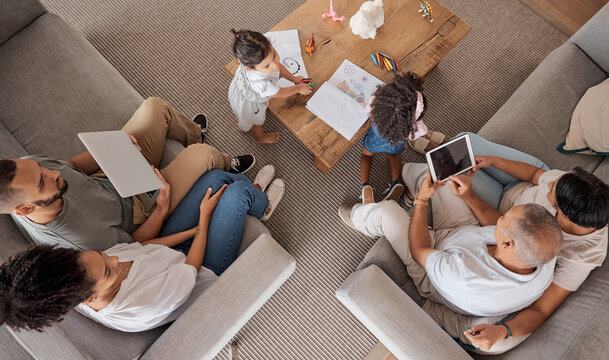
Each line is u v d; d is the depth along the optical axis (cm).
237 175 161
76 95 171
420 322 129
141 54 226
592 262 124
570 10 238
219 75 224
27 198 108
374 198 207
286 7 237
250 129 204
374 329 132
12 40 178
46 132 166
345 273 192
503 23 238
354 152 213
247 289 126
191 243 148
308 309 186
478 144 166
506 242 119
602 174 165
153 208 149
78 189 129
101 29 229
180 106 218
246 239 153
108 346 117
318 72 174
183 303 131
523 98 184
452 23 183
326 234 198
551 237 111
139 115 155
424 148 209
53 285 91
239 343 180
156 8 234
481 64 230
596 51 186
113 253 122
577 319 119
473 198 151
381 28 181
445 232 154
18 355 137
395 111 141
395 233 153
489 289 123
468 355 124
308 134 165
